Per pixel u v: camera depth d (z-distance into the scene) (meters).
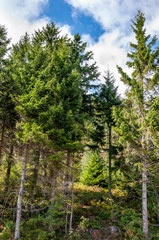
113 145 16.59
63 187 9.96
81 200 14.47
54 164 10.02
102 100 16.47
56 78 11.03
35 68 10.17
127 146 10.81
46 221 9.05
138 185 12.98
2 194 10.08
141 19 10.70
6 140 12.16
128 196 14.34
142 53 10.50
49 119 9.23
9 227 9.01
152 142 9.44
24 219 10.46
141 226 9.46
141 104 9.74
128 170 13.00
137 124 10.27
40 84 9.05
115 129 10.30
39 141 8.58
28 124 8.27
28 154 9.54
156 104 8.77
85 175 20.77
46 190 10.24
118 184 14.84
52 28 16.23
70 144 9.53
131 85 10.20
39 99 9.19
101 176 20.05
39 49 10.24
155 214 11.16
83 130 12.37
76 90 11.28
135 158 10.89
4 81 12.22
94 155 20.80
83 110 15.89
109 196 13.86
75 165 11.49
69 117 9.98
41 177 10.17
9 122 12.46
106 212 12.34
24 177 9.33
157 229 9.77
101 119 16.91
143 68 10.81
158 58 10.05
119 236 9.28
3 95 11.99
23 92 9.28
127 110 10.46
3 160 11.95
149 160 9.67
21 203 9.67
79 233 9.53
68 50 12.90
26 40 16.47
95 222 10.96
